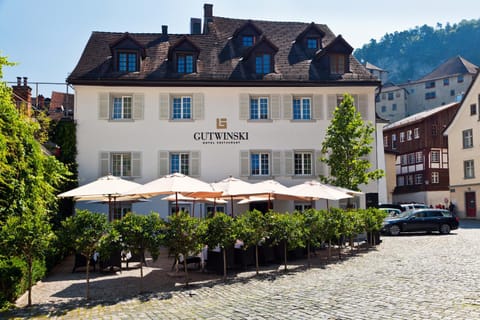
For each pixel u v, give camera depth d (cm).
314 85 2575
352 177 2220
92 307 944
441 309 801
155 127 2470
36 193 1183
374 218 1877
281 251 1552
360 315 782
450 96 10769
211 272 1388
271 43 2617
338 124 2233
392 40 18788
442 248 1853
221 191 1571
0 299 918
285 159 2542
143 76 2498
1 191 1101
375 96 2819
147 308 923
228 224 1220
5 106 1087
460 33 17362
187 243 1134
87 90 2442
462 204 4438
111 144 2436
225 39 2864
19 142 1120
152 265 1584
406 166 5897
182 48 2564
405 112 11188
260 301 941
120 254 1420
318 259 1609
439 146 5534
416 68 17425
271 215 1341
